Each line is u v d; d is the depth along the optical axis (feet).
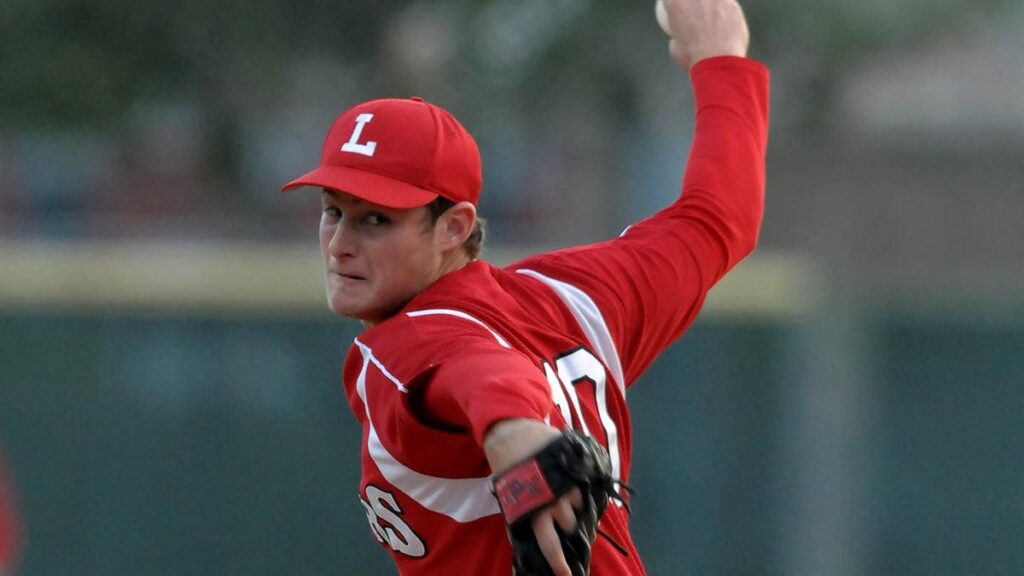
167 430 94.38
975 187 200.54
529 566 25.55
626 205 172.35
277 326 95.40
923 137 200.75
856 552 102.37
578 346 32.22
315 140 152.46
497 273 32.50
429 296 30.40
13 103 126.00
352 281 30.60
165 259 95.71
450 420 27.48
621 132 152.46
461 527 30.17
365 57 139.64
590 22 137.28
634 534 98.73
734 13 38.60
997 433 103.45
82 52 126.52
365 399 29.25
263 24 134.00
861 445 103.09
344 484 95.35
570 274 33.45
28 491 92.99
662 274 34.37
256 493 94.94
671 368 99.76
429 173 30.25
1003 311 104.17
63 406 93.61
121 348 94.27
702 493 99.30
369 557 95.45
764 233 195.00
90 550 93.40
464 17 139.03
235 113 138.10
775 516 99.76
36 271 93.81
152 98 133.49
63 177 172.96
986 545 103.24
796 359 100.22
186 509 94.38
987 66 204.03
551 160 172.45
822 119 145.07
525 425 25.48
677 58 38.83
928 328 103.55
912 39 148.15
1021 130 202.39
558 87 140.26
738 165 36.35
